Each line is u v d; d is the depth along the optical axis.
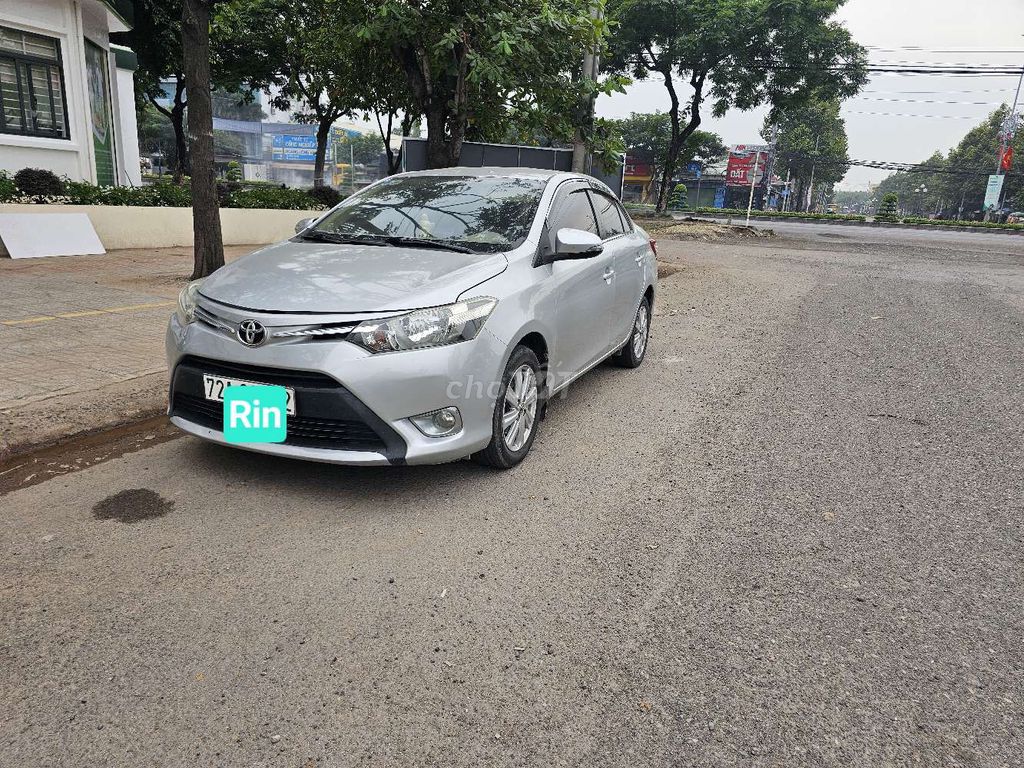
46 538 3.00
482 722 2.07
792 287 11.52
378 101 13.40
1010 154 56.12
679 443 4.37
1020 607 2.75
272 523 3.19
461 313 3.33
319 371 3.10
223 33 11.03
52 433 3.94
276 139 91.38
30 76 12.88
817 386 5.69
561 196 4.61
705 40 27.45
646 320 6.23
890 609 2.71
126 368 5.05
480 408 3.42
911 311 9.33
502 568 2.90
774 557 3.06
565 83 9.35
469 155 12.75
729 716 2.14
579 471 3.90
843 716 2.15
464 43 8.57
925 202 117.25
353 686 2.20
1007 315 9.17
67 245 10.73
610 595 2.74
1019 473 4.03
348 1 9.11
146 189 12.77
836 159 67.44
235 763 1.90
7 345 5.54
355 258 3.77
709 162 82.31
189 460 3.82
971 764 1.98
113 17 14.27
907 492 3.75
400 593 2.69
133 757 1.91
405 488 3.59
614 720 2.10
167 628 2.44
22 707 2.07
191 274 9.28
